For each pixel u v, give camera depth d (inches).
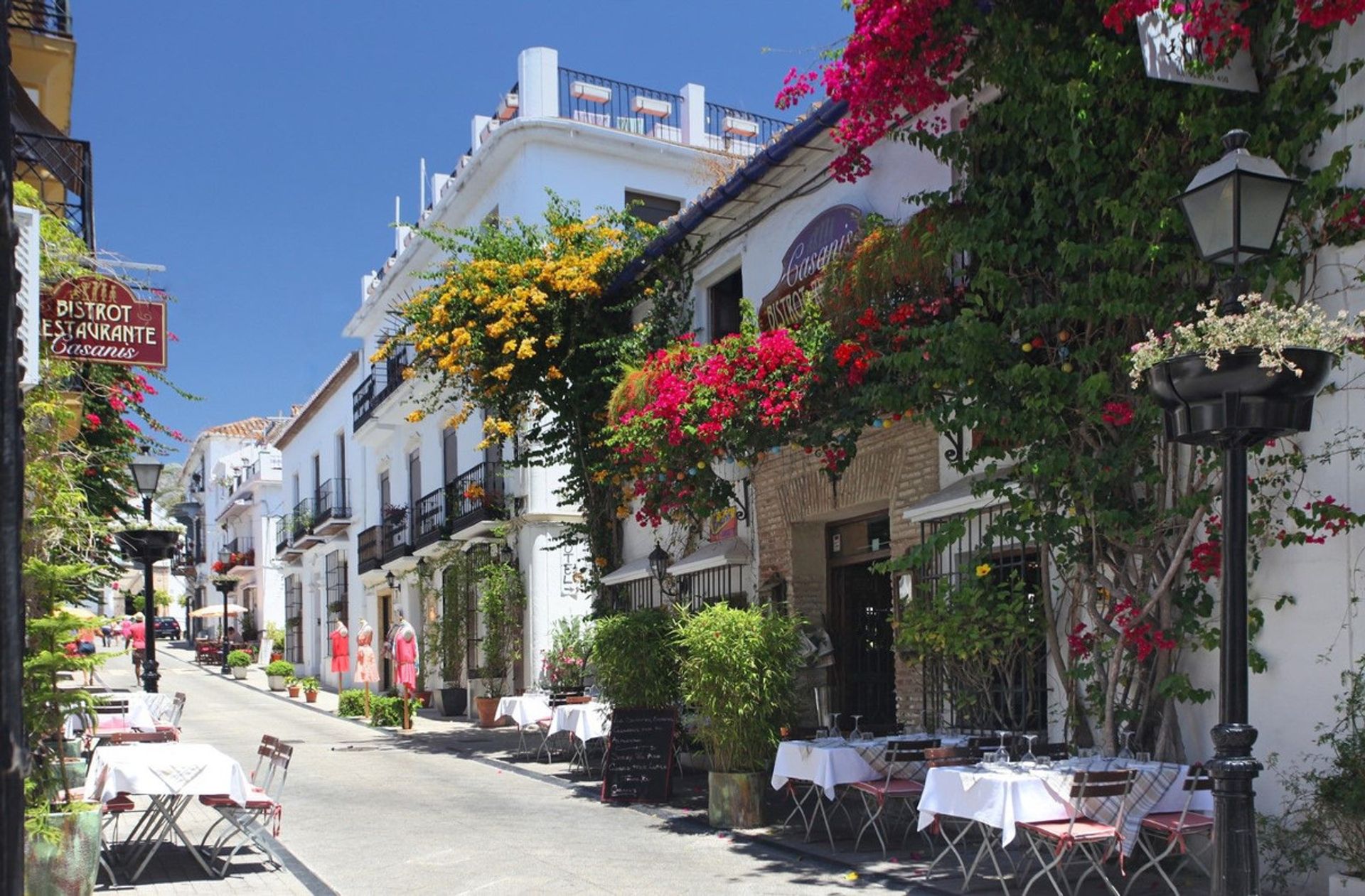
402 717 781.9
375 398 1059.9
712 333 550.9
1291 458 266.8
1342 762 245.8
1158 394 201.2
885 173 420.5
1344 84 265.3
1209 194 206.4
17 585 115.0
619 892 284.8
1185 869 286.4
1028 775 261.0
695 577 561.6
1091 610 309.0
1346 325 247.0
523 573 791.1
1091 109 293.6
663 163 821.2
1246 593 189.5
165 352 370.0
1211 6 270.2
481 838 361.7
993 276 309.3
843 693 470.3
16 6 485.1
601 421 605.9
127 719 490.6
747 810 369.4
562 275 590.2
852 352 359.3
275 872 315.9
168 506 2316.7
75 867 254.4
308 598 1412.4
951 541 318.0
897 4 308.3
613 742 436.8
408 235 1061.1
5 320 117.1
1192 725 292.2
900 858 317.1
